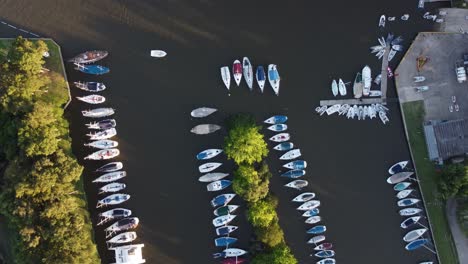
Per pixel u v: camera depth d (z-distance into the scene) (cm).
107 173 5462
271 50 5659
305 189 5625
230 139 5219
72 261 4838
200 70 5603
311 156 5644
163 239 5541
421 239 5669
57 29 5512
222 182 5538
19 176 4788
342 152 5678
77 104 5478
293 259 5216
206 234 5572
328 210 5653
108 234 5456
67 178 4847
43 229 4831
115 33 5553
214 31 5634
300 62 5678
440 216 5678
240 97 5609
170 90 5575
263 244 5419
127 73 5550
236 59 5625
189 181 5572
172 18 5609
